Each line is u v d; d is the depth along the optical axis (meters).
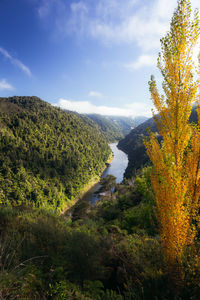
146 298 2.83
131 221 9.29
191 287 2.85
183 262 3.17
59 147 91.12
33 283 2.35
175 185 3.10
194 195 3.21
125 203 14.80
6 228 3.83
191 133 3.30
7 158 60.31
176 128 3.33
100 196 33.72
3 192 46.41
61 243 3.90
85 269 3.33
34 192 48.84
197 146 3.16
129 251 4.08
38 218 4.92
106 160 104.19
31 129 93.56
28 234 3.77
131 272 3.56
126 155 120.44
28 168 61.44
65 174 67.19
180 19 3.08
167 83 3.34
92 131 150.75
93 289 3.04
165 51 3.34
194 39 3.02
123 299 2.99
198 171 3.16
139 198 14.97
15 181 51.69
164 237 3.38
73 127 127.19
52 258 3.26
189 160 3.21
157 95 3.56
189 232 3.27
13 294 1.93
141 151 73.69
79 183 64.75
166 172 3.22
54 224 4.85
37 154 72.62
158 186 3.43
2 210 5.26
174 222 3.10
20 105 127.62
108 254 4.08
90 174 76.56
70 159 77.75
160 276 3.12
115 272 3.81
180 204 3.09
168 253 3.21
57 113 132.62
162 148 3.58
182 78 3.22
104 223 12.45
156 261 3.68
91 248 3.74
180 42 3.10
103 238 4.68
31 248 3.27
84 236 4.09
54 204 48.31
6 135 75.06
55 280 2.71
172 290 2.88
